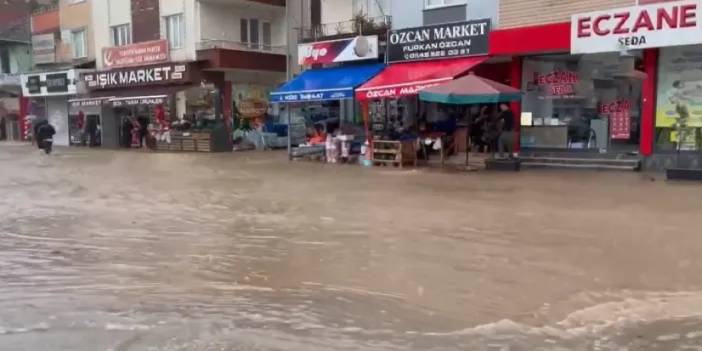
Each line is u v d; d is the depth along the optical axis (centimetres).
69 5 3519
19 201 1227
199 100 2939
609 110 1697
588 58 1728
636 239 780
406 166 1778
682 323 491
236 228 907
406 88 1797
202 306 550
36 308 548
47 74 3475
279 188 1364
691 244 746
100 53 3359
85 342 461
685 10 1405
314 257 725
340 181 1464
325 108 2589
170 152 2762
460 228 877
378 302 559
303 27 2772
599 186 1280
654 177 1408
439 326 496
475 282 615
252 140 2847
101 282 632
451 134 2031
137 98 2927
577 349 443
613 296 563
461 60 1880
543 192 1215
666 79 1545
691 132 1520
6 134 4147
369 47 2139
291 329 490
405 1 2097
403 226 898
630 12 1493
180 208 1105
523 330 484
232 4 2906
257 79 3023
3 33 4041
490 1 1872
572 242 775
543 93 1819
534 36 1694
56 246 805
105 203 1184
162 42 2955
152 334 478
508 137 1700
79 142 3494
